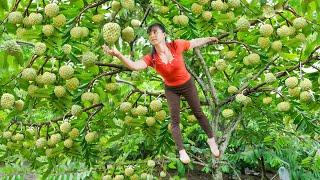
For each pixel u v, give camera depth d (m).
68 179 4.74
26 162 5.08
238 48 4.31
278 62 4.44
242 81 4.68
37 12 3.22
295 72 4.13
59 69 3.43
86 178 5.00
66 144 4.05
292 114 4.38
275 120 4.95
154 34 3.54
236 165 8.66
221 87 5.00
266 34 3.61
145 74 4.74
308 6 3.49
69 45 3.29
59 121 4.34
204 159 6.73
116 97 3.94
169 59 3.63
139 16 3.50
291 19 3.70
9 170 4.59
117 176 4.88
